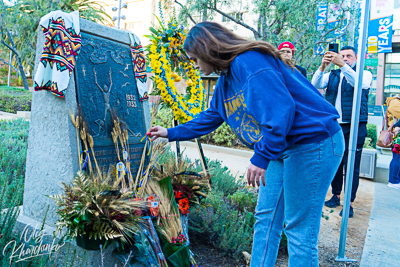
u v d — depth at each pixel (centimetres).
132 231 175
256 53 147
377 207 409
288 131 140
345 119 371
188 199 228
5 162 371
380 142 582
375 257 255
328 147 149
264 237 177
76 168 201
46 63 198
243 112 162
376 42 760
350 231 318
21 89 1789
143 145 263
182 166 244
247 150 775
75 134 204
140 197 202
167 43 258
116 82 246
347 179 248
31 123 222
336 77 384
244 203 308
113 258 188
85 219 163
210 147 797
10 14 1627
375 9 674
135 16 2117
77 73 212
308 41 771
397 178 534
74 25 210
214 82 1326
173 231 194
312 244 157
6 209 234
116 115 240
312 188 152
